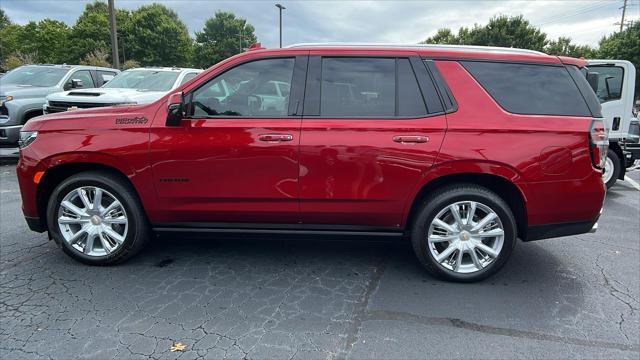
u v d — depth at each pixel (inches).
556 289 138.2
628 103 283.6
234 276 143.8
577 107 134.6
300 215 139.3
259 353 102.0
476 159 130.6
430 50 137.9
